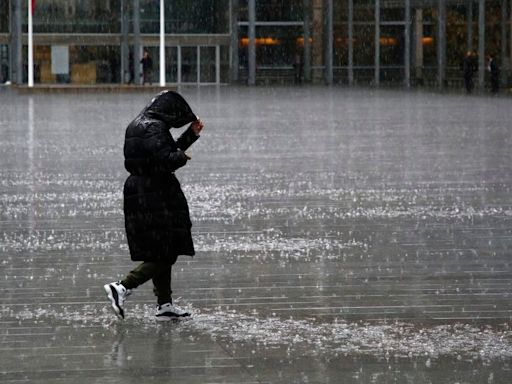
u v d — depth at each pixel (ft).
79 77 444.14
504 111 252.01
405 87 413.39
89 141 168.14
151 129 55.72
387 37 444.96
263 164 136.05
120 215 94.07
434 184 115.85
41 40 439.63
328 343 51.44
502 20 396.78
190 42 453.99
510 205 99.91
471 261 73.20
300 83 441.27
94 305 60.03
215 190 110.93
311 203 101.71
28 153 149.07
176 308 56.85
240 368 47.11
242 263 72.64
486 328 54.29
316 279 67.21
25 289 64.34
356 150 154.71
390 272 69.41
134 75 427.33
